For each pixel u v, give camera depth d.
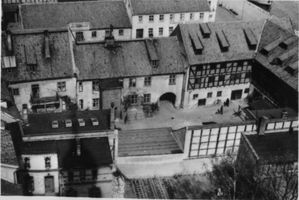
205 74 69.88
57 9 80.62
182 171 57.47
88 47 66.19
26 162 48.88
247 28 73.12
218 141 58.78
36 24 78.31
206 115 70.06
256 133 56.81
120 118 67.06
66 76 63.53
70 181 51.88
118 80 65.62
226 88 72.81
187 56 68.12
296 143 55.62
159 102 72.50
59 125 53.75
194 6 85.38
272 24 73.62
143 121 66.88
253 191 51.75
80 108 67.12
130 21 83.06
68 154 51.44
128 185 54.41
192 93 70.81
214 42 70.50
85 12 81.62
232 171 56.53
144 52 67.81
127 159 57.38
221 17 101.62
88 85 65.19
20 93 63.00
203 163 58.94
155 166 57.94
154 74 66.81
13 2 86.19
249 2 102.31
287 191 48.59
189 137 57.81
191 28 70.56
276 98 68.69
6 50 61.31
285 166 52.94
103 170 52.00
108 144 53.31
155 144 61.69
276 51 70.12
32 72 62.41
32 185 50.72
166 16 84.06
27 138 51.03
